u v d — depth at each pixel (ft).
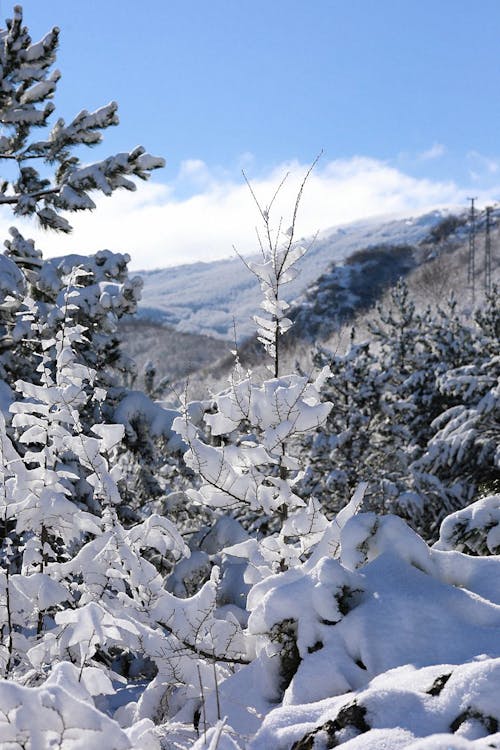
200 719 13.57
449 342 70.79
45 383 21.01
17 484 19.81
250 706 13.56
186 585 28.30
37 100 40.86
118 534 17.51
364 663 12.14
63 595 17.83
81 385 20.86
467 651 11.66
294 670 13.52
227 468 18.07
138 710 15.29
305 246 19.02
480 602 12.63
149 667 24.23
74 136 39.86
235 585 23.94
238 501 18.37
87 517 18.90
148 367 63.57
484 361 68.54
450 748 7.81
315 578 13.74
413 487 52.13
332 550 16.43
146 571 16.49
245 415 18.29
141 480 38.91
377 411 63.05
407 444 65.92
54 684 8.30
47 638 15.70
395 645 12.14
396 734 9.22
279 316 19.19
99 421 35.40
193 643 15.87
